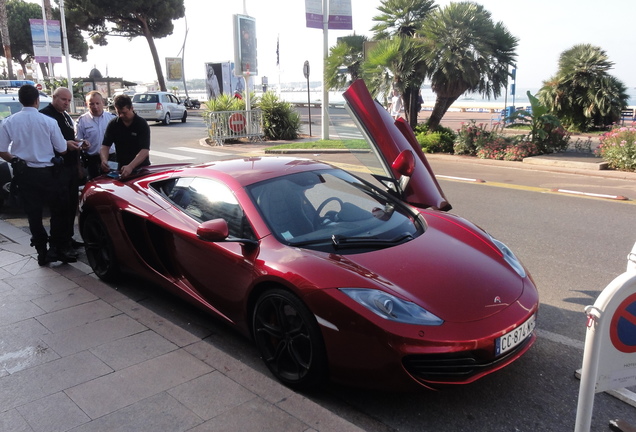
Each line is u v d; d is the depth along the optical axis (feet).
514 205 27.04
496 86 49.39
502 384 10.87
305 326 10.02
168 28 149.69
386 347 9.20
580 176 36.04
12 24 181.27
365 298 9.55
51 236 17.26
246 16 60.34
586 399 8.00
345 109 16.02
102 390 10.05
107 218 15.25
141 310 13.65
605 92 59.06
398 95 50.37
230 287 11.81
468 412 9.98
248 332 11.73
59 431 8.87
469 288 10.19
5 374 10.67
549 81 64.08
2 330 12.59
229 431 8.80
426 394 10.54
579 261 18.26
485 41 46.62
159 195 14.55
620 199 27.94
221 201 12.85
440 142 48.70
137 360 11.14
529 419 9.75
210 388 10.08
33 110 16.20
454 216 13.88
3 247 19.47
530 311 10.29
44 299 14.44
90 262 16.51
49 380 10.43
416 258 10.94
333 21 57.26
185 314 14.26
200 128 79.15
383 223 12.67
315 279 9.93
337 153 49.62
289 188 12.89
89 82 146.51
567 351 12.15
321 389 10.80
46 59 108.17
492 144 44.04
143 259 14.55
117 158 19.31
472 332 9.33
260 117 62.59
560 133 43.68
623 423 9.26
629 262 8.48
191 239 12.72
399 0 53.31
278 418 9.14
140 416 9.23
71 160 17.90
